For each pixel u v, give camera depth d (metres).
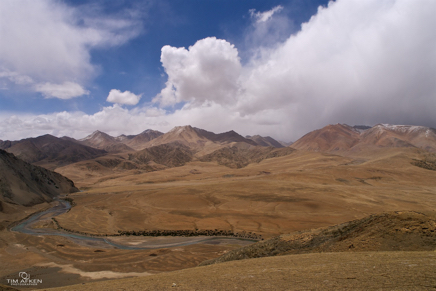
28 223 95.06
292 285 15.71
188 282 19.77
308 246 34.19
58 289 23.50
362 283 14.37
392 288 12.91
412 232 26.88
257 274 20.00
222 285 17.59
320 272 18.17
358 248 28.22
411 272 15.29
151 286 19.69
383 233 28.88
